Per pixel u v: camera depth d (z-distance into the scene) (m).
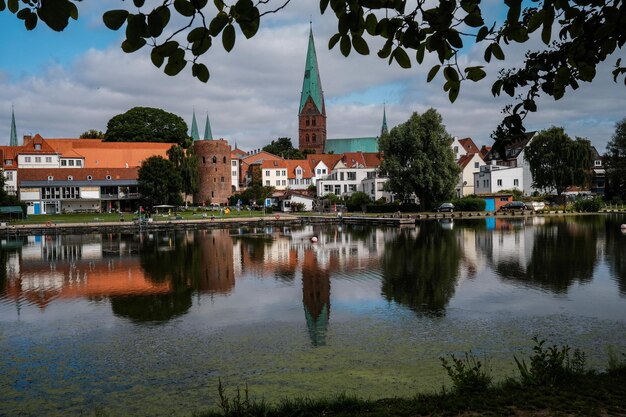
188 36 5.03
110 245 52.47
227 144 124.69
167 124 138.00
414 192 91.31
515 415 8.03
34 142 116.88
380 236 53.44
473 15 5.26
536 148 93.19
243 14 4.87
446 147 85.62
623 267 29.28
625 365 11.01
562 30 6.30
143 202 103.75
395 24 5.49
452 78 5.93
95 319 20.42
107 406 12.12
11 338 17.92
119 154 123.62
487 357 14.70
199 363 14.87
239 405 9.72
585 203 86.19
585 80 6.50
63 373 14.38
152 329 18.69
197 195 122.56
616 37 5.89
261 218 82.06
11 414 11.84
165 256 41.56
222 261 37.44
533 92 7.10
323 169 134.88
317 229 68.12
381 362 14.48
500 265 31.16
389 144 87.69
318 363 14.55
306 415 9.13
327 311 20.70
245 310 21.31
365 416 8.67
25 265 37.50
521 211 84.69
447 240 46.56
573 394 8.68
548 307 20.28
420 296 22.95
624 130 96.38
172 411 11.71
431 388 12.36
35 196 103.88
